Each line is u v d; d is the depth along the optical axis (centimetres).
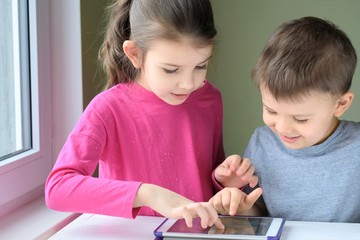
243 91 178
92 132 111
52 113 141
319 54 103
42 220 123
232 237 95
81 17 138
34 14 133
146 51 104
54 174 107
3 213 126
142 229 106
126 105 116
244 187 120
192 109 119
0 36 133
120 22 116
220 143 128
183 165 118
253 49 176
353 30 170
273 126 105
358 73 172
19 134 136
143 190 101
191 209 95
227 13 176
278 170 117
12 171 127
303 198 115
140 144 116
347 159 113
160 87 104
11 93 135
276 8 173
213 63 178
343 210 113
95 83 146
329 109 104
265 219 104
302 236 99
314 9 172
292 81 100
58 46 139
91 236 103
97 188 103
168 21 100
